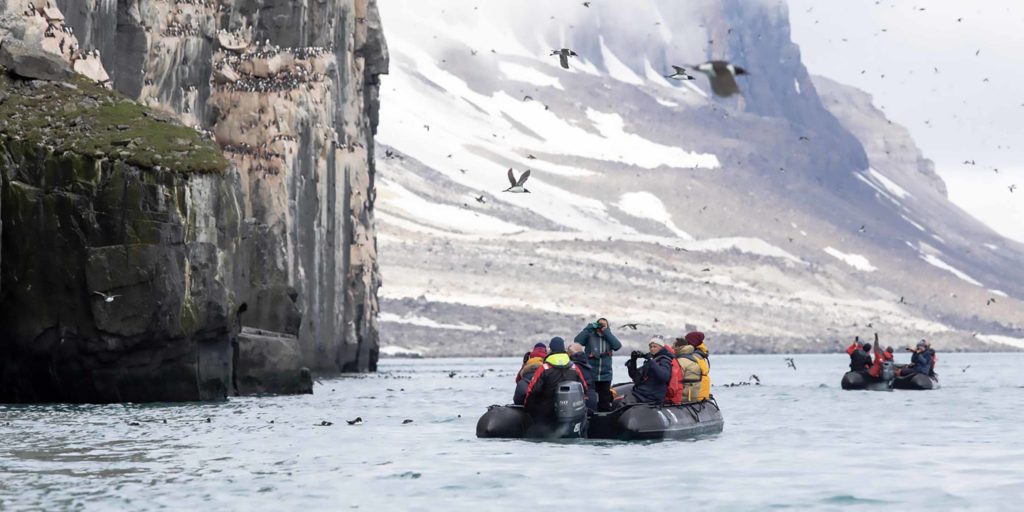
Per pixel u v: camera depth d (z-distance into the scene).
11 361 105.06
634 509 47.66
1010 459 64.81
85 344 104.00
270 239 162.75
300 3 190.88
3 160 105.44
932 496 51.16
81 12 135.88
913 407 111.88
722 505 48.81
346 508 47.66
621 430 69.69
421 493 51.22
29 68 117.00
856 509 48.03
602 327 72.19
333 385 159.50
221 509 47.22
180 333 105.31
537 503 49.03
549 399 69.94
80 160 105.62
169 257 104.88
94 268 103.88
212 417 90.25
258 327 148.00
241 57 178.88
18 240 104.62
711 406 79.25
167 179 105.88
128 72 149.00
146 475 56.34
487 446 68.44
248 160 169.00
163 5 155.50
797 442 73.50
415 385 161.62
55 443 70.19
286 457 63.62
